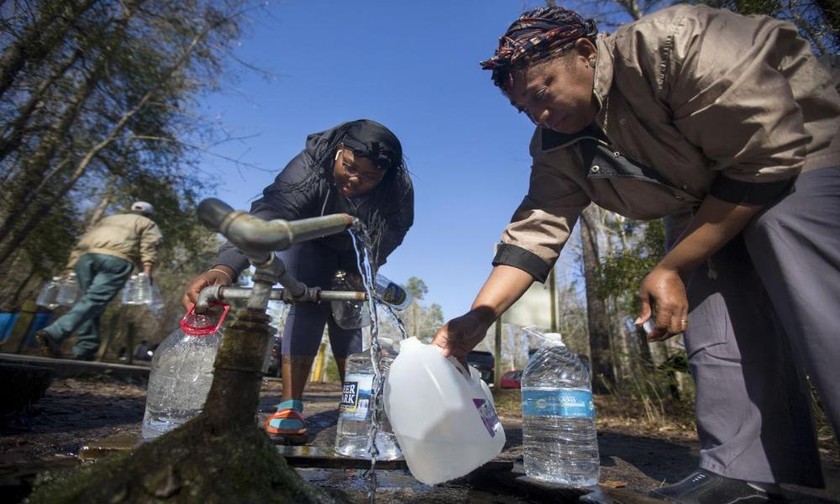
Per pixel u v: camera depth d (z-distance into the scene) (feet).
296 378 7.81
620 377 22.70
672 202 5.52
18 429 6.59
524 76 4.96
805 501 5.01
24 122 15.99
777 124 4.05
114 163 23.18
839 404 4.09
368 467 5.53
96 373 16.29
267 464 2.98
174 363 6.08
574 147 5.74
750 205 4.45
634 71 4.62
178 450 2.79
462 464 4.64
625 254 18.10
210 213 2.90
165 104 22.74
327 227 3.57
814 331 4.19
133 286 16.88
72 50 16.37
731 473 4.95
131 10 18.58
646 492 5.00
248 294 4.02
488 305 5.69
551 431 6.43
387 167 7.77
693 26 4.28
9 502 3.11
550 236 6.14
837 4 9.79
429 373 4.74
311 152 7.97
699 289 5.52
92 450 4.58
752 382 5.10
